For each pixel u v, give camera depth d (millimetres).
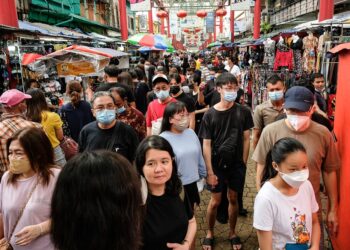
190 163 2951
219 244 3547
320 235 2283
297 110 2287
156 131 3957
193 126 4348
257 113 3723
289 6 16859
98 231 1008
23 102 3242
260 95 8430
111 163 1088
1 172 2953
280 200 1979
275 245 2031
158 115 4070
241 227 3873
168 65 16703
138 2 16219
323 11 9367
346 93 2535
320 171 2439
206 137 3250
